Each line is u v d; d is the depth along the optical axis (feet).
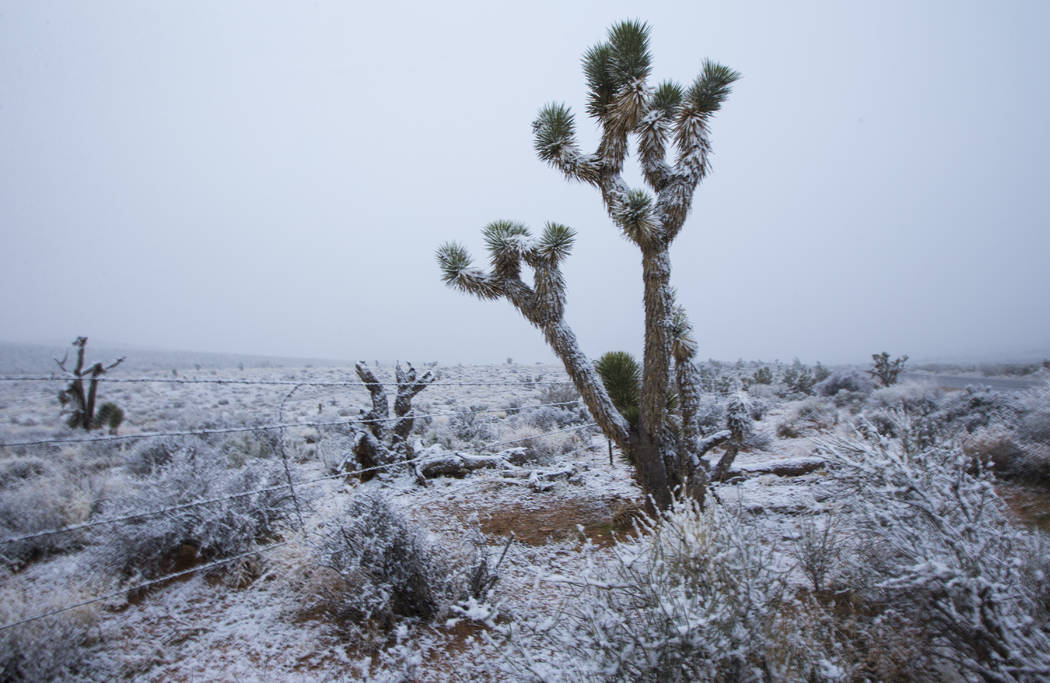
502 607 12.51
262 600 13.62
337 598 12.71
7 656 9.68
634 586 8.09
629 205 17.49
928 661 8.40
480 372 136.87
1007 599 7.86
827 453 11.72
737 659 7.38
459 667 10.55
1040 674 7.27
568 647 8.06
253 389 110.11
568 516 20.49
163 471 18.43
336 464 30.17
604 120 19.49
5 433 49.06
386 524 13.11
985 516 9.71
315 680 10.21
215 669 10.63
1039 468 19.93
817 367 119.24
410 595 12.75
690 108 18.43
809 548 11.78
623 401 20.88
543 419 46.06
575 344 19.01
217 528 15.25
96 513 19.10
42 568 16.02
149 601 13.52
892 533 9.70
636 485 24.54
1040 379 71.77
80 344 48.91
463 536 15.21
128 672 10.48
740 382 86.43
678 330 18.39
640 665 7.17
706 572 8.27
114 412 51.19
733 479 23.44
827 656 8.32
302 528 14.87
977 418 29.07
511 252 19.25
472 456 29.17
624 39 18.78
